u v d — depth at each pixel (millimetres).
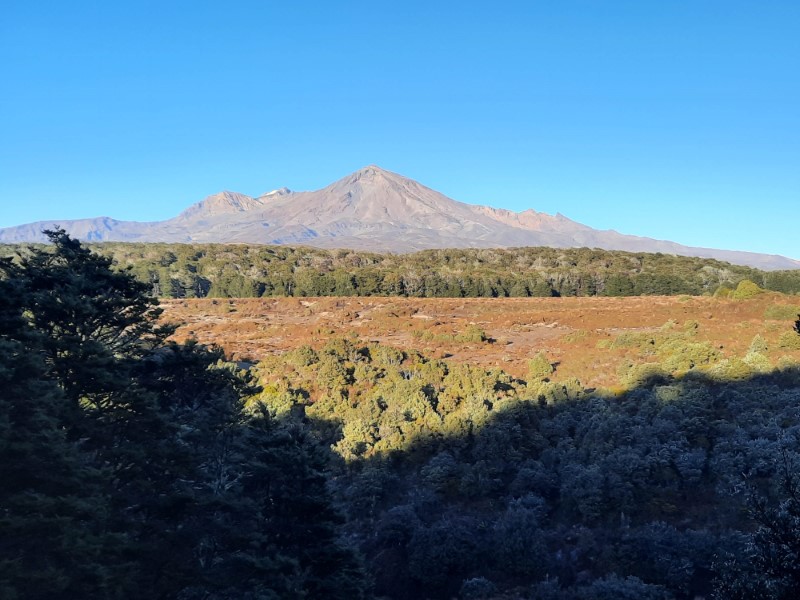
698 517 24156
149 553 13859
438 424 33219
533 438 31875
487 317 74375
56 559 11406
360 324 72312
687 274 109750
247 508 15336
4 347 11812
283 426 19125
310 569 15469
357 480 30234
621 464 26375
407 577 25469
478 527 26359
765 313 54562
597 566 23406
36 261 16922
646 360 43781
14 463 11406
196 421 17562
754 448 24406
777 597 9414
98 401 15828
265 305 89438
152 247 150625
